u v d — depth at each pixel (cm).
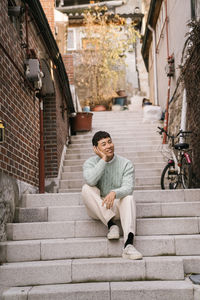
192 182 588
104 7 1473
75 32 1530
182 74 689
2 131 331
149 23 1191
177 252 329
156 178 708
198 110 563
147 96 1524
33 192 499
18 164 436
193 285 275
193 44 573
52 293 269
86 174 341
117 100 1410
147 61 1477
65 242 331
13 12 427
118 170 350
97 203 333
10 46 423
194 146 584
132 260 302
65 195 425
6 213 363
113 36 1497
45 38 595
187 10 716
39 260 329
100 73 1484
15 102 432
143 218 390
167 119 885
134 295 269
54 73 708
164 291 268
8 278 300
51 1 953
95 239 338
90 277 299
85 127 984
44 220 395
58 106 764
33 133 527
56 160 712
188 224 362
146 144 891
